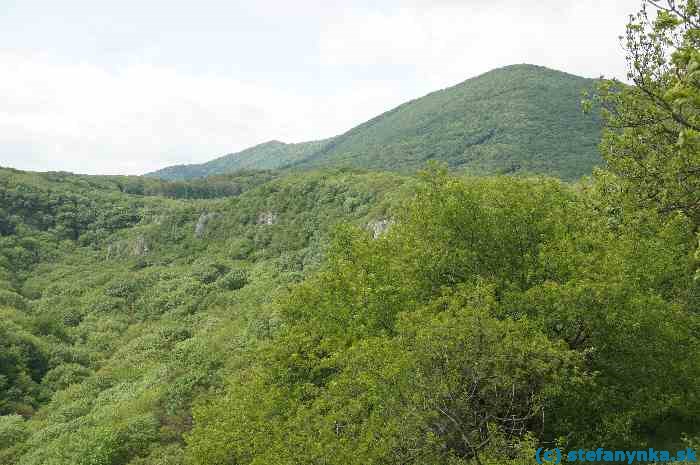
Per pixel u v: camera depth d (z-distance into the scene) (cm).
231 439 2102
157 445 3566
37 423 5322
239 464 2009
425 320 1330
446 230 1880
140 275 10488
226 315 7394
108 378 6128
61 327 8212
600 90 1230
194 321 7644
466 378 1153
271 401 2142
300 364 2297
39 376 6838
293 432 1581
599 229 1594
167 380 4791
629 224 1480
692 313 1719
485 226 1838
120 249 13488
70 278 11288
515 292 1547
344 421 1466
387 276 2114
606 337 1479
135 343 7062
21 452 4541
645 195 1227
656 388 1459
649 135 1205
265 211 11569
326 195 10550
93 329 8369
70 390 6088
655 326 1479
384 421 1224
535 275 1645
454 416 1122
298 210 10925
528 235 1778
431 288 1877
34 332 7738
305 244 9919
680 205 1155
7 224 13638
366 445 1221
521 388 1263
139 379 5647
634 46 1125
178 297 8819
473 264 1822
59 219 14775
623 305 1439
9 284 10469
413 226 2147
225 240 11825
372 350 1407
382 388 1239
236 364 4375
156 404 4228
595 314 1405
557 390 1239
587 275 1491
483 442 1102
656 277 1700
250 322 5538
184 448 3422
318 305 2506
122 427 3766
